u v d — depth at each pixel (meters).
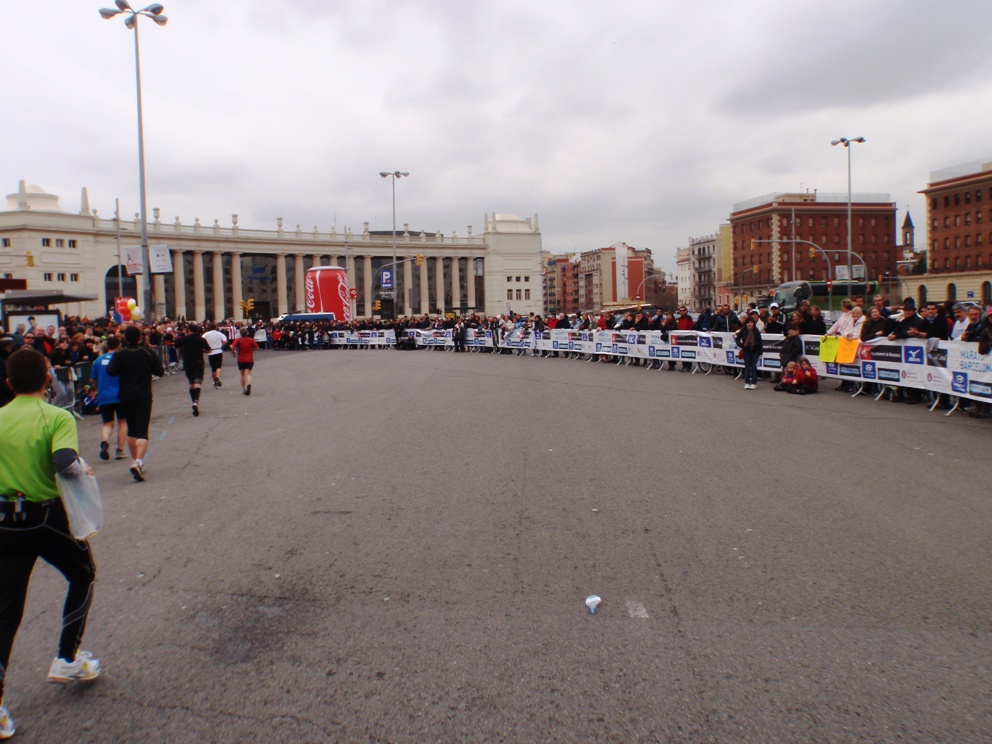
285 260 109.25
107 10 29.08
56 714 3.58
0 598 3.51
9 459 3.58
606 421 12.44
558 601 4.81
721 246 135.62
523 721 3.43
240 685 3.82
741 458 9.10
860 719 3.41
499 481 8.18
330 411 14.83
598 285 164.50
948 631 4.27
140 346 8.91
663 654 4.05
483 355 35.59
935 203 82.62
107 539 6.45
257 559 5.80
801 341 16.86
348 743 3.29
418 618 4.59
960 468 8.32
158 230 94.19
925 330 13.74
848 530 6.14
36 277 82.69
